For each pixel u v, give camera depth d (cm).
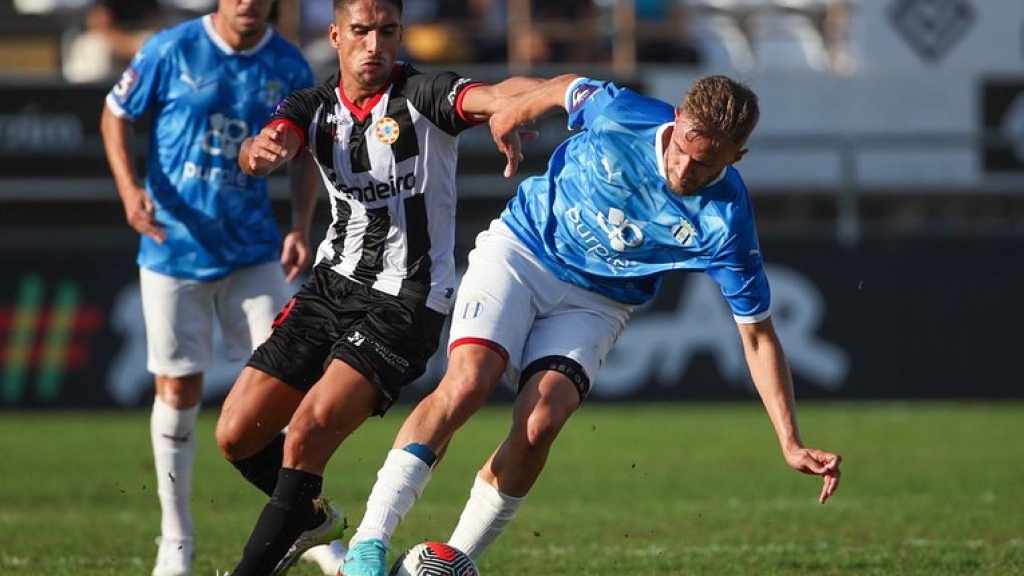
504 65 5794
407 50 5759
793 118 5553
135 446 4053
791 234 5378
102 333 4834
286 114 1914
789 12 6262
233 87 2406
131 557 2423
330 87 1936
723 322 5056
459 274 5100
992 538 2552
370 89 1905
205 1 5838
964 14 5828
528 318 1928
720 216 1848
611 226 1898
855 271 5125
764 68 6222
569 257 1945
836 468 1756
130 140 2431
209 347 2408
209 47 2402
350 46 1869
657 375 5044
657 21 5878
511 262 1942
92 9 5734
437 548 1770
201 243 2388
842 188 5312
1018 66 5866
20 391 4794
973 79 5597
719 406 5031
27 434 4309
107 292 4850
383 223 1939
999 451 3950
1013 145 5531
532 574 2208
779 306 5091
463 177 5194
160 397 2364
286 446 1836
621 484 3375
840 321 5106
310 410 1838
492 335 1869
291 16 5647
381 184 1916
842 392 5097
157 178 2408
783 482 3397
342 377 1856
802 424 4550
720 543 2514
